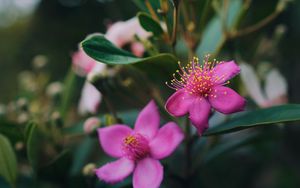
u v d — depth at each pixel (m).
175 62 0.22
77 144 0.36
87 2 0.68
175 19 0.22
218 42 0.30
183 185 0.26
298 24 0.44
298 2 0.44
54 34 0.76
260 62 0.35
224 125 0.22
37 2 0.80
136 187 0.21
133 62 0.21
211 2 0.26
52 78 0.71
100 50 0.21
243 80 0.29
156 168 0.21
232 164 0.38
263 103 0.29
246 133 0.37
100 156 0.37
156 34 0.23
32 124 0.24
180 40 0.29
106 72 0.25
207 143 0.30
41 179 0.27
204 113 0.20
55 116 0.28
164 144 0.22
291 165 0.42
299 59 0.43
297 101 0.43
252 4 0.41
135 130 0.22
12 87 0.79
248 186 0.38
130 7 0.46
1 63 0.86
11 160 0.26
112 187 0.26
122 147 0.22
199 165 0.28
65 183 0.27
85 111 0.30
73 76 0.31
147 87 0.27
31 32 0.83
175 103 0.21
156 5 0.25
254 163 0.38
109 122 0.25
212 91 0.20
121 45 0.25
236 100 0.20
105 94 0.25
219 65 0.21
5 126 0.27
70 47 0.74
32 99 0.34
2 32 0.93
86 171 0.26
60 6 0.74
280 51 0.41
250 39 0.40
